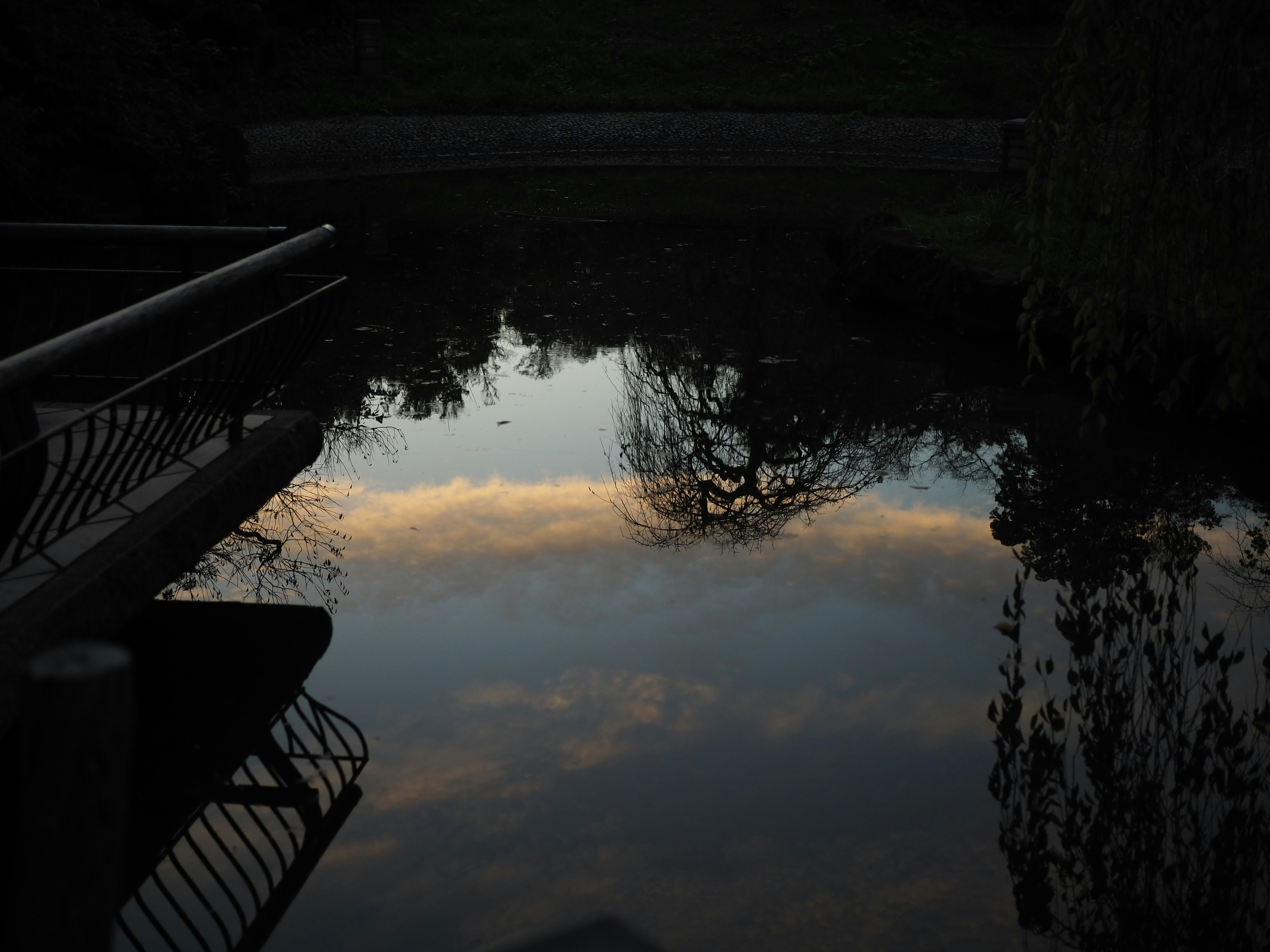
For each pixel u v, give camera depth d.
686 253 12.18
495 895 2.70
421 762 3.27
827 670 3.83
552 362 8.09
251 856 2.86
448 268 11.29
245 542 4.93
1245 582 4.46
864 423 6.62
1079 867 2.82
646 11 28.45
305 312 4.33
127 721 1.00
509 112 22.95
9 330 8.15
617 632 4.10
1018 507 5.32
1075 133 4.34
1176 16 4.10
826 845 2.89
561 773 3.21
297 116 21.52
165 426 4.36
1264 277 4.45
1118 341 4.89
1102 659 3.90
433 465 6.01
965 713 3.56
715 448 6.29
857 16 28.11
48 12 13.09
